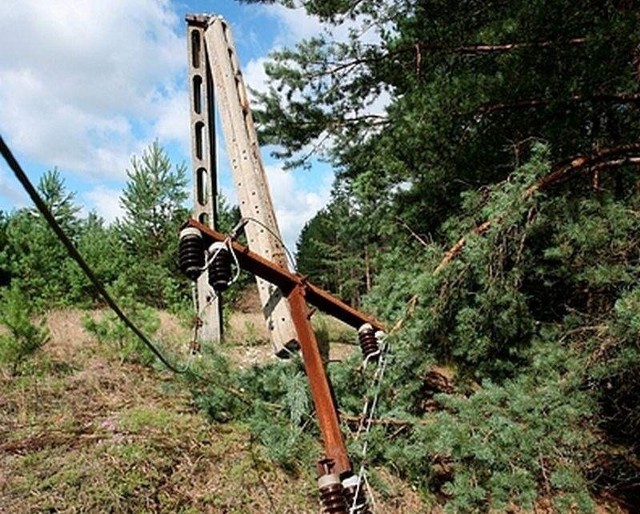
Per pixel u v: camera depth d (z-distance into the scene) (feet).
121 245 39.86
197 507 9.14
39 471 9.04
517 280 13.21
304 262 98.02
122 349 14.90
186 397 13.10
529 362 12.94
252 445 11.28
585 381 12.14
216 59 18.39
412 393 12.65
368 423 11.52
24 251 30.68
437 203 17.38
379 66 21.61
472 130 15.93
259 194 16.05
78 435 10.41
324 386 9.45
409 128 16.15
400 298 13.94
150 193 44.27
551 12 14.26
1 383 12.56
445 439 10.25
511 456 10.27
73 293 28.91
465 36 17.24
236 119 17.31
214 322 18.12
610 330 11.51
